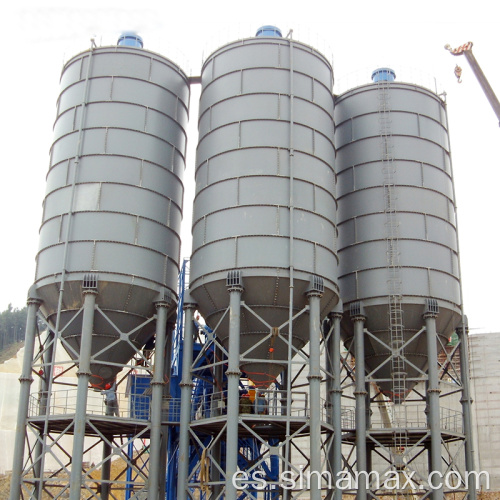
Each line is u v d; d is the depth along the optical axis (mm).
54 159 30531
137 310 28406
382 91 34156
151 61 32031
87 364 26453
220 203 28016
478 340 55000
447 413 52938
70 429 29656
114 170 29312
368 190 32844
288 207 27562
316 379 25766
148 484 26406
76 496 24828
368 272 31438
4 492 58719
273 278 26359
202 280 27547
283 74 29844
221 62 30781
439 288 30953
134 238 28609
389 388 31766
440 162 33750
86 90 30688
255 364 27578
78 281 27438
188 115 34156
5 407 73875
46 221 29312
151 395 29969
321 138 29812
